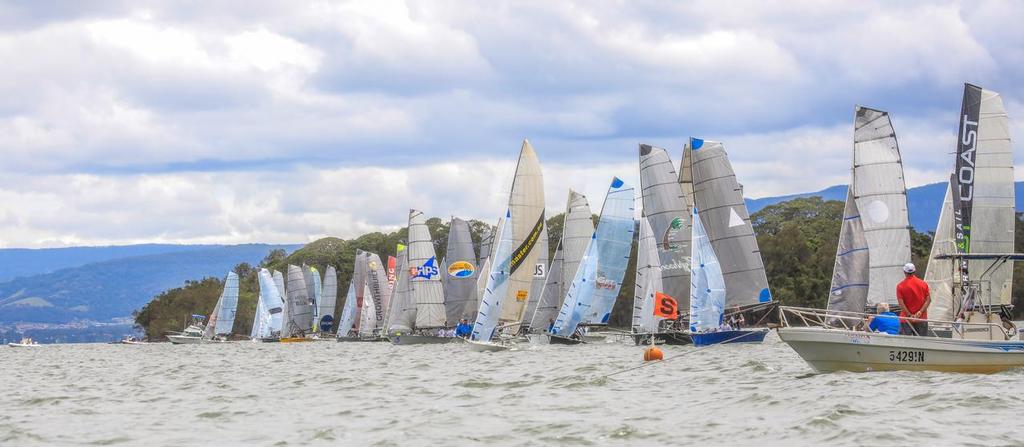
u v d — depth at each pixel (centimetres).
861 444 2075
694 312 6431
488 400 3142
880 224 4659
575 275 7625
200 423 2758
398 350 7962
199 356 7975
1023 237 11600
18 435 2569
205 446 2331
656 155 7162
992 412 2417
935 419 2338
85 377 5106
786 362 4278
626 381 3672
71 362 7350
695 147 6912
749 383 3347
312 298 14375
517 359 5531
